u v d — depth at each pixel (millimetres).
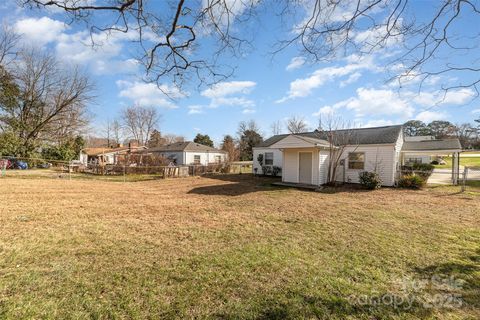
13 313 2422
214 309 2576
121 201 8602
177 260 3723
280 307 2607
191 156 27375
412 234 5020
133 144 38438
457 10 2682
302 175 13531
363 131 15367
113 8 3359
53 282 3018
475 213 6895
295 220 6156
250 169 26688
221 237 4832
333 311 2541
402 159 17234
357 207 7770
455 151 13250
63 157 25594
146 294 2822
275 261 3713
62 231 4965
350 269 3467
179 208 7590
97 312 2482
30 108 23922
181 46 4191
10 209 6648
